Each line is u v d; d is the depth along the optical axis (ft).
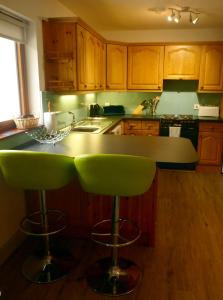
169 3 10.66
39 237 8.44
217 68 14.98
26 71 9.11
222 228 9.06
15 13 7.82
